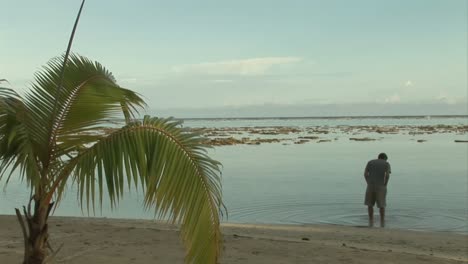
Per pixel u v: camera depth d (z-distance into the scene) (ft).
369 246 32.81
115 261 25.18
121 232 33.37
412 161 116.78
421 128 349.00
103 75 16.92
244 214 51.57
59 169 15.89
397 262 26.25
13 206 56.44
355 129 361.30
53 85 15.97
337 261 26.12
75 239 30.86
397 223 45.65
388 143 190.19
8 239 30.63
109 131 15.78
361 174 91.15
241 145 189.67
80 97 16.06
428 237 37.06
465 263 26.91
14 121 15.05
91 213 51.93
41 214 15.88
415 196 62.90
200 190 14.02
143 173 14.25
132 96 16.34
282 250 28.50
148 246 28.94
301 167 106.93
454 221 46.29
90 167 14.85
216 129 391.45
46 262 16.34
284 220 47.73
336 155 138.00
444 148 160.25
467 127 357.61
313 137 243.40
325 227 41.88
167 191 14.01
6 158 15.35
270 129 382.83
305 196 64.34
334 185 75.51
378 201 44.83
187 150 14.23
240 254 27.20
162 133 14.38
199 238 14.01
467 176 86.33
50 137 15.83
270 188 73.20
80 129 16.22
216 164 14.47
